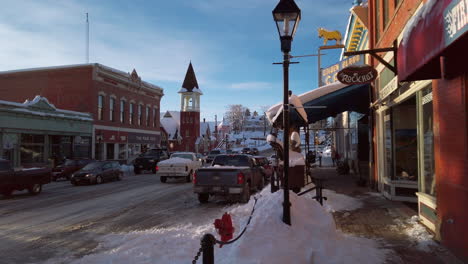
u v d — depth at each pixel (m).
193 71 66.00
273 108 12.89
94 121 32.72
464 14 3.40
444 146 5.98
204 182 12.11
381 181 12.48
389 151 11.35
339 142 31.66
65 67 33.25
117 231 8.13
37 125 26.31
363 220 8.26
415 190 10.41
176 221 9.18
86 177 19.38
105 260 5.81
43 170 15.84
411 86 8.41
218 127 117.50
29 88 34.41
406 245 6.16
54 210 11.16
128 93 38.62
